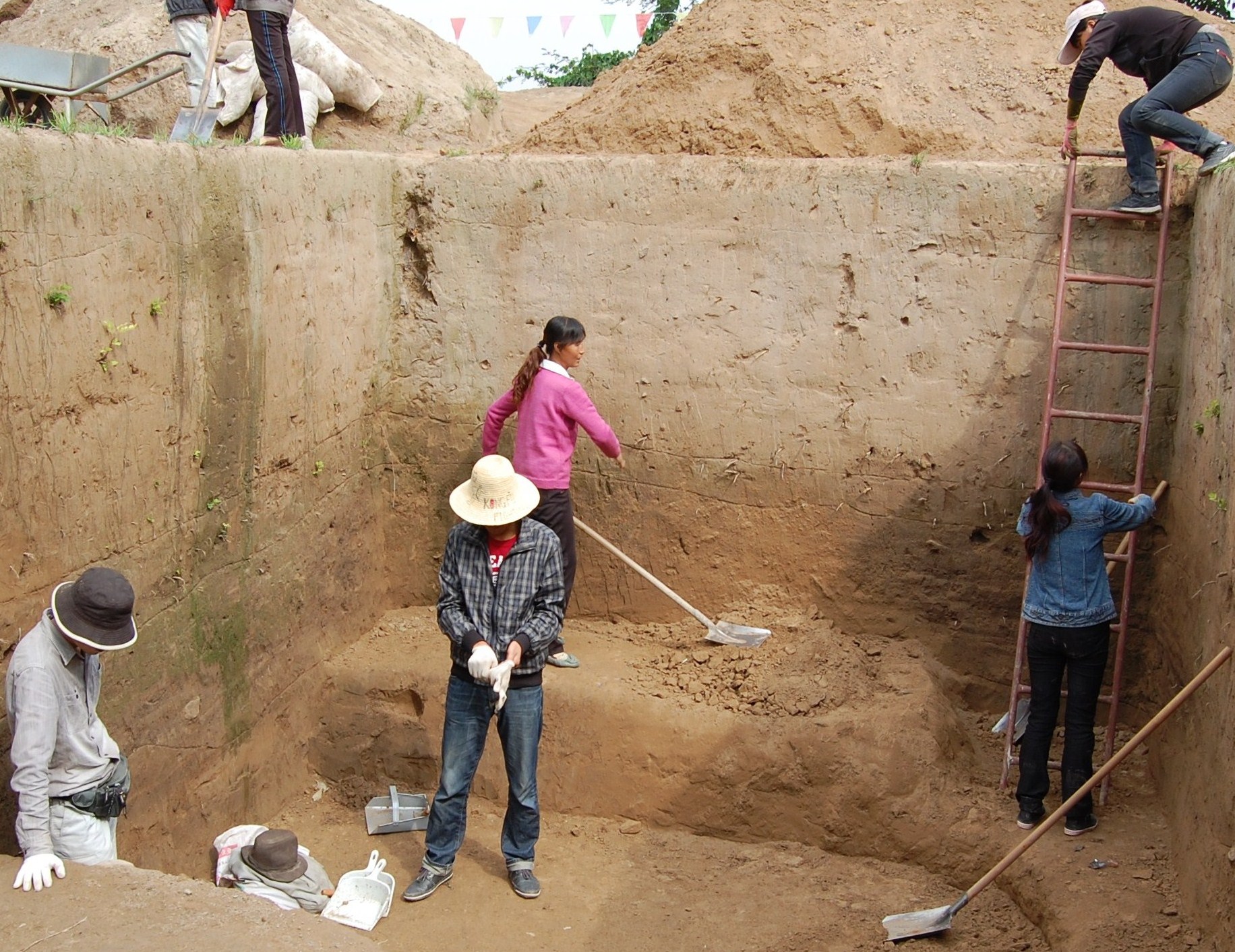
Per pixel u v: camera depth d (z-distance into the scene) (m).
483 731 5.41
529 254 7.15
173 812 5.53
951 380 6.62
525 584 5.13
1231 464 4.94
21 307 4.38
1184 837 5.27
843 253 6.65
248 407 5.90
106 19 9.88
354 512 7.20
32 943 3.53
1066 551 5.61
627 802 6.35
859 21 7.95
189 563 5.56
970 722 6.77
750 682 6.53
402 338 7.46
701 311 6.93
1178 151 6.41
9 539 4.37
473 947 5.30
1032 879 5.46
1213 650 5.12
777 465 6.98
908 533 6.84
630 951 5.29
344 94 9.77
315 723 6.84
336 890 5.59
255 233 5.85
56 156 4.53
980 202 6.39
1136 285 6.22
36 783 3.85
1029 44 7.82
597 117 8.01
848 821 6.03
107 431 4.89
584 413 6.33
